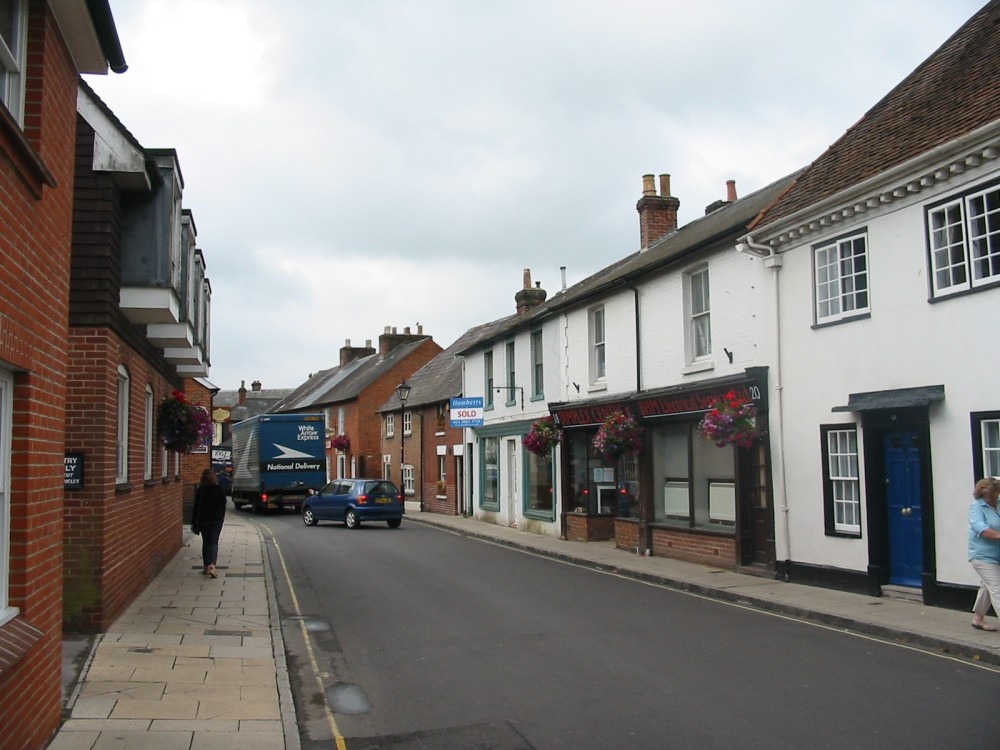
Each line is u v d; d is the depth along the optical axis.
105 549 9.80
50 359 5.98
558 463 21.95
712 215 20.31
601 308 20.12
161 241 10.80
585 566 16.61
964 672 7.87
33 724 5.51
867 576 11.55
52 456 6.05
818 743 5.93
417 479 35.88
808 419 12.67
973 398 10.03
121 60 6.97
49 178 5.50
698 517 16.02
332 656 9.07
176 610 11.29
